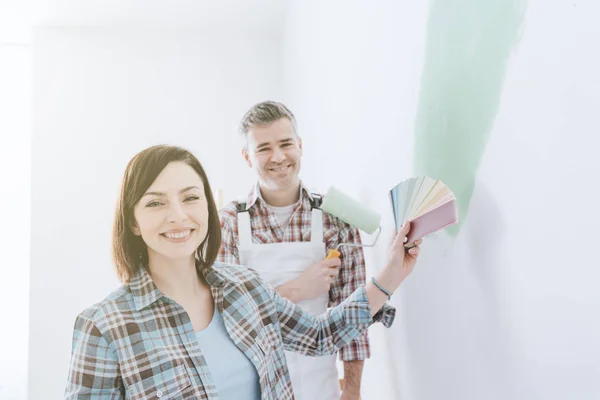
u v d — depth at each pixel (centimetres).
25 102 310
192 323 86
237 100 306
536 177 65
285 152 127
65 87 291
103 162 289
